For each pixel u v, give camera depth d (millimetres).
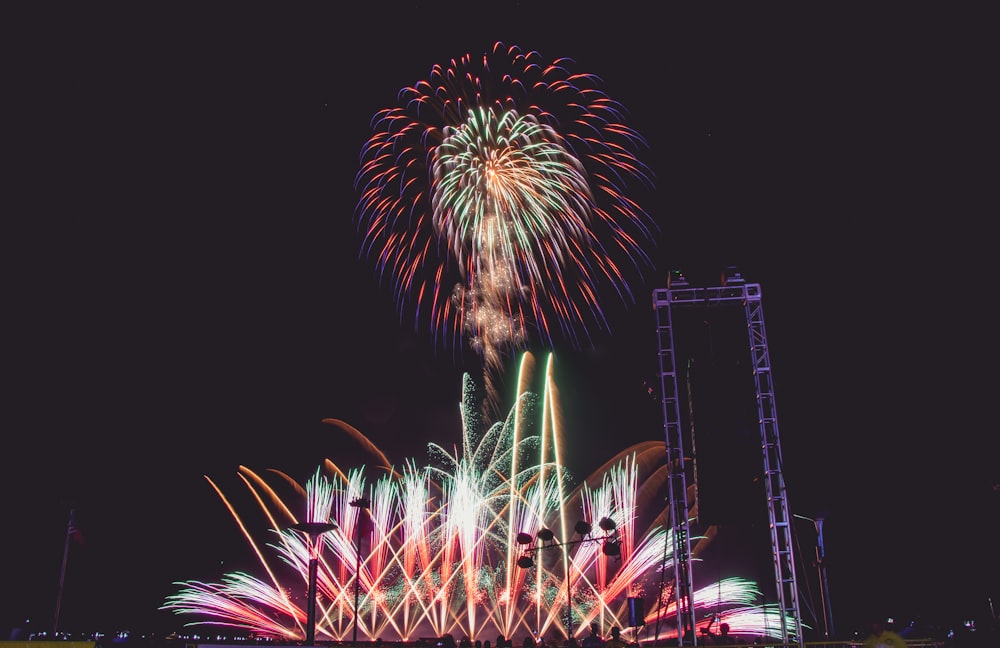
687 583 22344
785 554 22125
